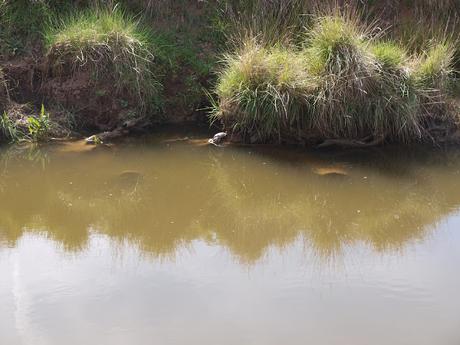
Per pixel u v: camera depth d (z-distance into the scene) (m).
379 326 4.38
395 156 7.65
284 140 7.88
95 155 7.51
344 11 8.55
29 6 8.66
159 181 6.95
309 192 6.80
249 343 4.19
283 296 4.72
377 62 7.76
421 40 8.87
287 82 7.59
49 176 6.98
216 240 5.75
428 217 6.27
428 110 8.05
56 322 4.39
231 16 9.00
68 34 8.12
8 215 6.17
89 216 6.19
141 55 8.22
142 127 8.20
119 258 5.32
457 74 8.75
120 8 8.93
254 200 6.64
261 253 5.49
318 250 5.57
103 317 4.44
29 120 7.77
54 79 8.19
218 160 7.46
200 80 8.56
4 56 8.29
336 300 4.68
